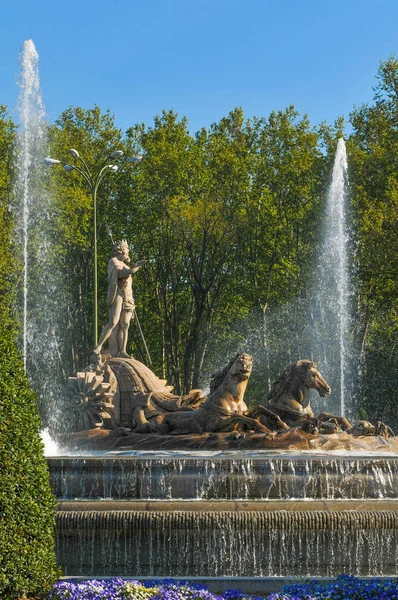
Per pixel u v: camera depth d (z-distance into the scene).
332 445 18.09
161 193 45.41
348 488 15.26
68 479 15.41
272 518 13.91
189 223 44.75
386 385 44.72
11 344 12.25
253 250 45.75
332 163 45.44
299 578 12.92
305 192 45.34
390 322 46.19
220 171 45.97
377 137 46.19
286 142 46.06
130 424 21.59
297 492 15.20
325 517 13.92
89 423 21.88
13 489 11.41
